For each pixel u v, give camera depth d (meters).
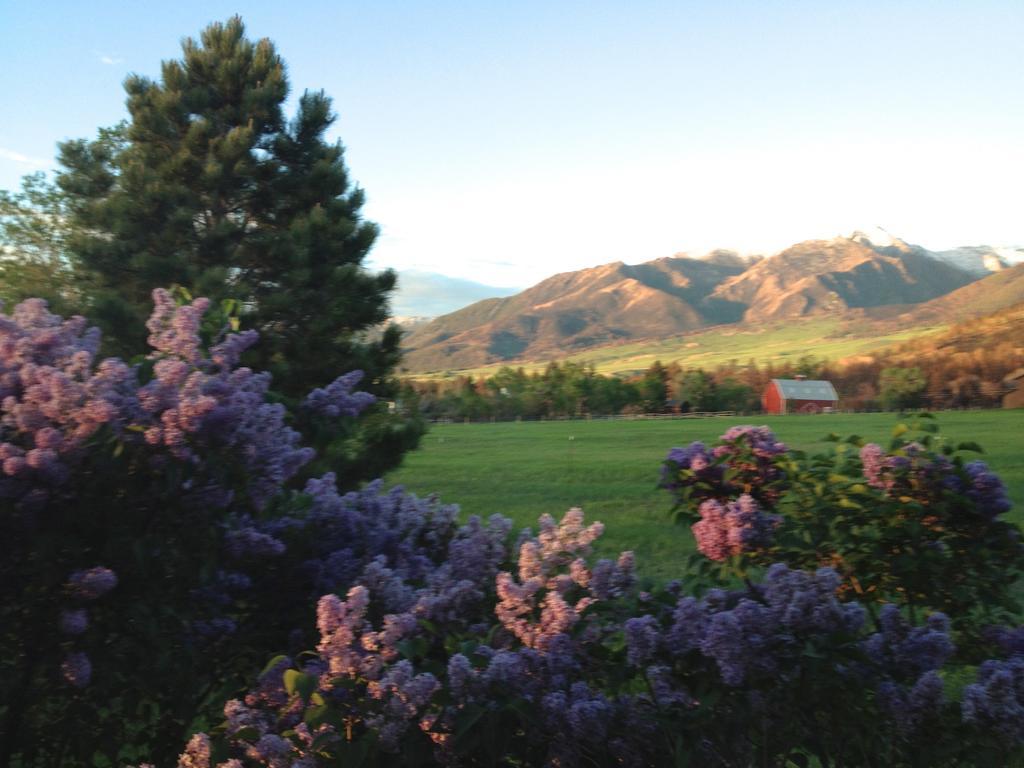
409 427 12.23
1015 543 4.47
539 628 3.38
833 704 3.11
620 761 3.12
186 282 13.76
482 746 3.04
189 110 16.03
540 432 78.19
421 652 3.22
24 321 3.93
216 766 3.13
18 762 3.81
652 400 127.38
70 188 16.27
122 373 3.60
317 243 14.69
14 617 3.57
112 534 3.46
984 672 3.20
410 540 4.71
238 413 3.64
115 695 3.69
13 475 3.33
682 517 5.23
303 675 3.05
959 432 53.69
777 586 3.14
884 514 4.39
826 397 148.50
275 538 4.26
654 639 3.18
